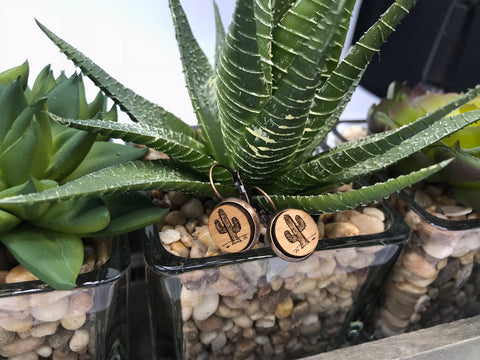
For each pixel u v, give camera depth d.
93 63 0.10
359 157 0.10
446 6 0.28
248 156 0.10
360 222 0.12
